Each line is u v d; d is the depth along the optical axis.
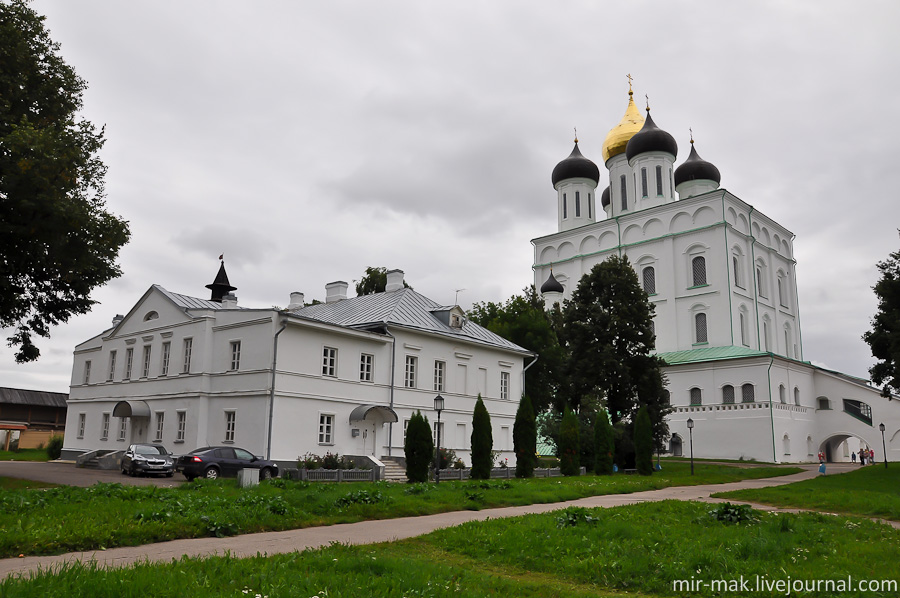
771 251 78.44
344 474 29.81
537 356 48.31
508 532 12.71
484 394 41.78
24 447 64.50
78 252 24.09
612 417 48.75
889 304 36.31
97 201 26.39
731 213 72.88
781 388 62.94
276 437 30.78
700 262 72.94
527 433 35.62
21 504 13.74
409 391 37.16
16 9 25.70
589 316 48.84
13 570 8.69
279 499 15.09
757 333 71.69
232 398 32.69
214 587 7.41
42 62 26.12
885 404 63.69
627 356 48.50
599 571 9.98
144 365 38.62
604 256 80.00
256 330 32.31
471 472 32.88
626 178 84.38
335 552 10.42
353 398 34.41
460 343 40.53
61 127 25.77
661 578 9.67
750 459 60.31
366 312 39.69
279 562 8.91
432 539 12.35
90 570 7.95
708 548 11.48
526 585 8.97
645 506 18.58
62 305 27.20
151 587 7.28
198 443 33.38
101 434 41.00
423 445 29.39
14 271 24.08
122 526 11.70
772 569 10.03
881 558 11.19
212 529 12.26
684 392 66.06
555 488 24.88
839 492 25.94
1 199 22.16
